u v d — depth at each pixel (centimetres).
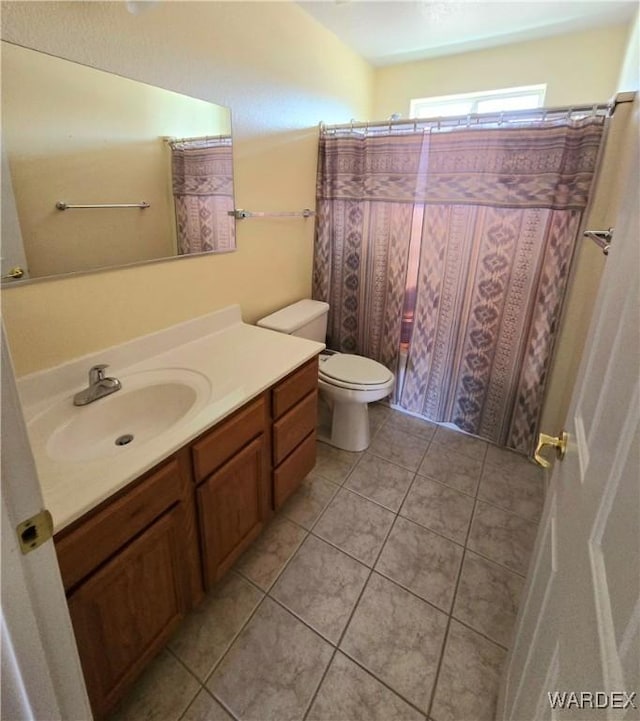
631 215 71
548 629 71
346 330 261
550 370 204
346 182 229
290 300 234
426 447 226
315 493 191
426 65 258
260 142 184
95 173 121
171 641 128
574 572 60
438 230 213
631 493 44
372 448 225
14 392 45
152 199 140
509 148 183
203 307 173
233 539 138
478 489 196
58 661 56
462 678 119
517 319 204
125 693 104
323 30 210
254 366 147
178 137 144
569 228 181
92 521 87
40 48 102
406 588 146
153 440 104
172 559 111
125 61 122
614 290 73
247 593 143
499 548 163
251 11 163
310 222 237
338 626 133
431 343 236
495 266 203
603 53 214
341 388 204
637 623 36
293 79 195
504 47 235
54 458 98
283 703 113
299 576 150
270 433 148
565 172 175
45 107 106
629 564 40
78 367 126
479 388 227
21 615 49
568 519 73
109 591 93
